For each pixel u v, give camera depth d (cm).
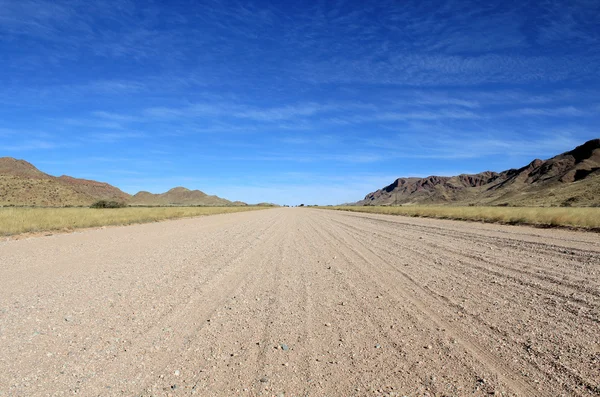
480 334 514
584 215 2198
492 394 358
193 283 860
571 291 721
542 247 1309
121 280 888
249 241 1719
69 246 1504
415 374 403
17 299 715
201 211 5319
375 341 501
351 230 2295
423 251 1316
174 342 504
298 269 1033
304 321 590
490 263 1039
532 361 426
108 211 3541
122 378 400
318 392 369
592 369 402
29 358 450
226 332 542
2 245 1519
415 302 684
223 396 363
